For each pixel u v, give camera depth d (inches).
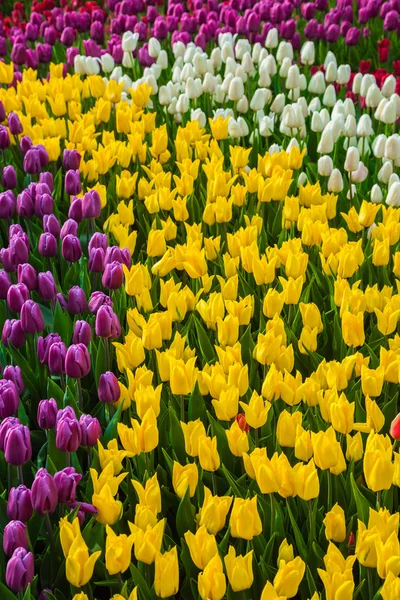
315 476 106.1
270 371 125.6
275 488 108.0
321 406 123.3
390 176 213.6
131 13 383.6
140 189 206.1
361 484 123.9
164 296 153.6
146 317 165.2
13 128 231.6
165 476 128.8
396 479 110.7
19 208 191.9
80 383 143.3
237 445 116.3
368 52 365.4
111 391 129.7
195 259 161.2
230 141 255.8
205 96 280.2
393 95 239.0
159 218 204.4
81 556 99.6
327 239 172.7
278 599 92.6
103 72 338.0
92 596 111.6
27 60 315.3
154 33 343.6
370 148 258.2
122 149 220.5
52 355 137.2
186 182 201.3
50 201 190.7
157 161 237.3
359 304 152.3
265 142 266.2
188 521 116.6
